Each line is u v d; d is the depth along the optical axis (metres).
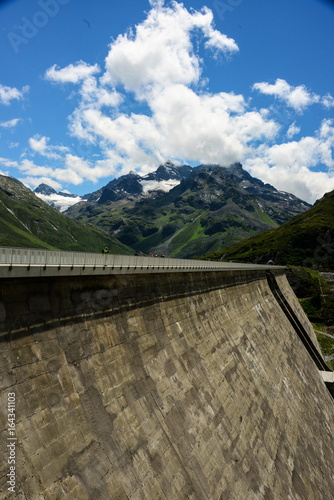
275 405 48.47
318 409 64.69
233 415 36.34
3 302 18.20
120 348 26.03
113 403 22.80
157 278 34.94
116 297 27.72
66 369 20.61
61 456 17.86
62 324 21.59
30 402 17.69
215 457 29.59
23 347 18.55
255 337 58.50
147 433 24.11
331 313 141.88
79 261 22.80
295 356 74.81
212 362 38.94
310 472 44.38
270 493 33.69
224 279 57.38
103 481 19.22
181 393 30.28
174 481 23.92
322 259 199.12
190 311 40.56
